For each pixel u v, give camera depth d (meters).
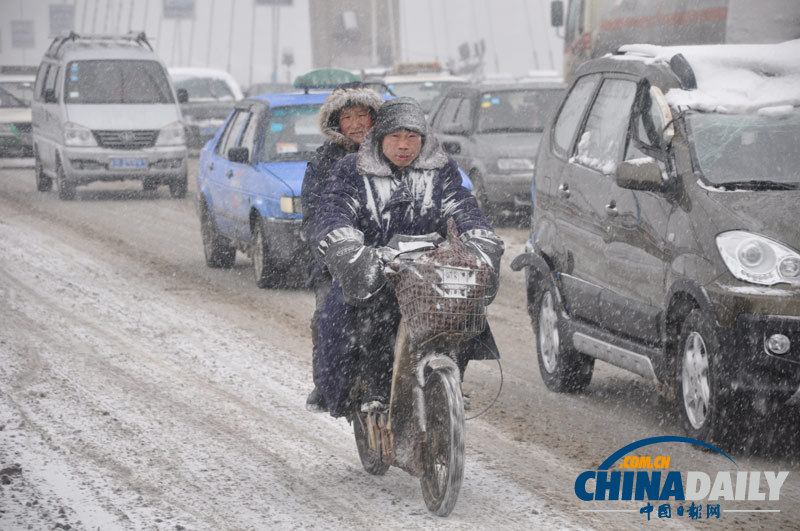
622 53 22.02
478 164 44.19
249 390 21.00
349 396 14.66
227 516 14.23
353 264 13.32
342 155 15.35
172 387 21.12
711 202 17.09
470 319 12.88
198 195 36.84
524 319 28.45
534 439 17.86
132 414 19.12
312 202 15.29
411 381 13.93
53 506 14.45
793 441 17.56
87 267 35.78
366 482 15.70
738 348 16.12
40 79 63.88
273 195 30.62
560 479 15.78
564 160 22.12
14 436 17.66
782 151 17.91
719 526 13.87
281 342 25.31
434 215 14.16
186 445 17.39
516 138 44.69
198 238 43.59
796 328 15.82
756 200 16.95
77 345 24.61
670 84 19.25
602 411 19.73
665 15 42.59
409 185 14.12
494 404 20.22
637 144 19.34
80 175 56.72
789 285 16.00
